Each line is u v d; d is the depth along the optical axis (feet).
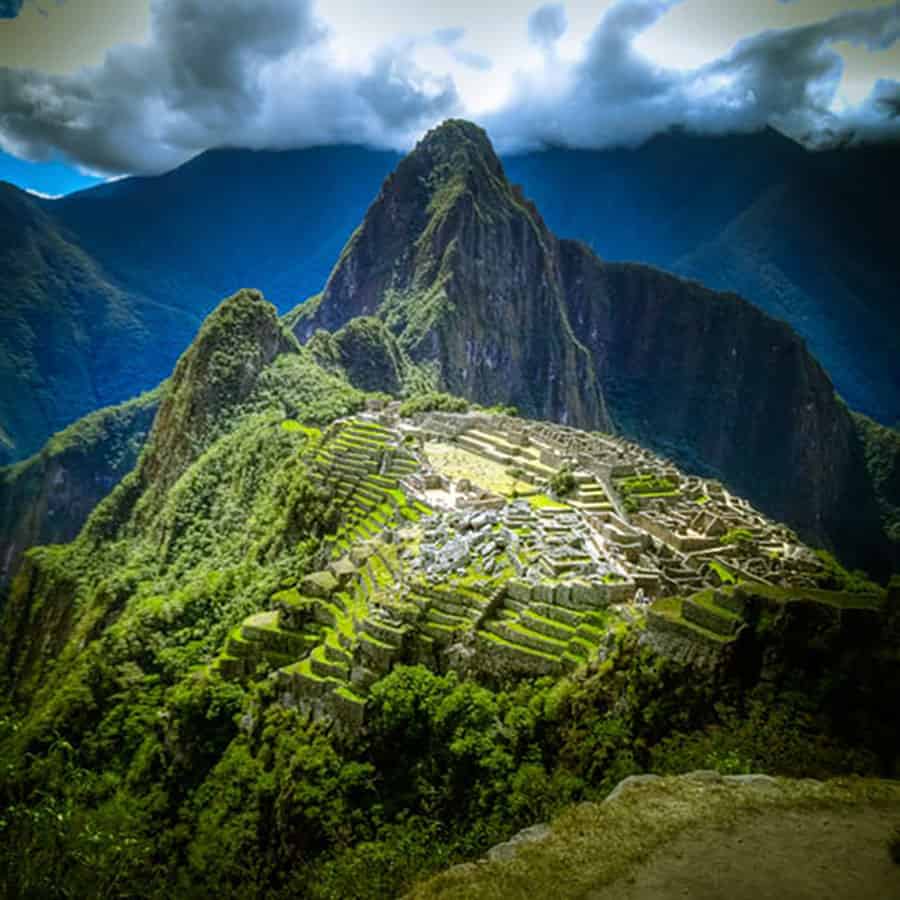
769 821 67.36
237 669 174.70
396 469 288.92
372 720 132.98
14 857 69.77
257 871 130.41
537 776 108.68
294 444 371.97
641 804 71.10
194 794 155.74
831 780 73.56
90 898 71.92
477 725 122.52
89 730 207.31
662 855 63.62
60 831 73.97
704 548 217.97
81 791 101.30
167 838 146.00
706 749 94.22
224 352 552.00
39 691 329.11
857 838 64.13
